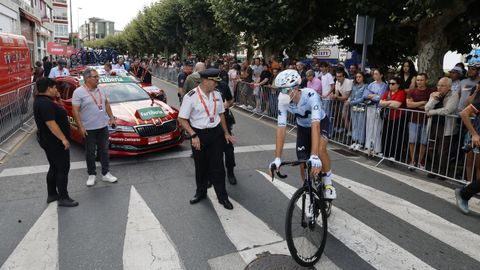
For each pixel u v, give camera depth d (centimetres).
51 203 486
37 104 449
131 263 342
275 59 1365
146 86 1180
